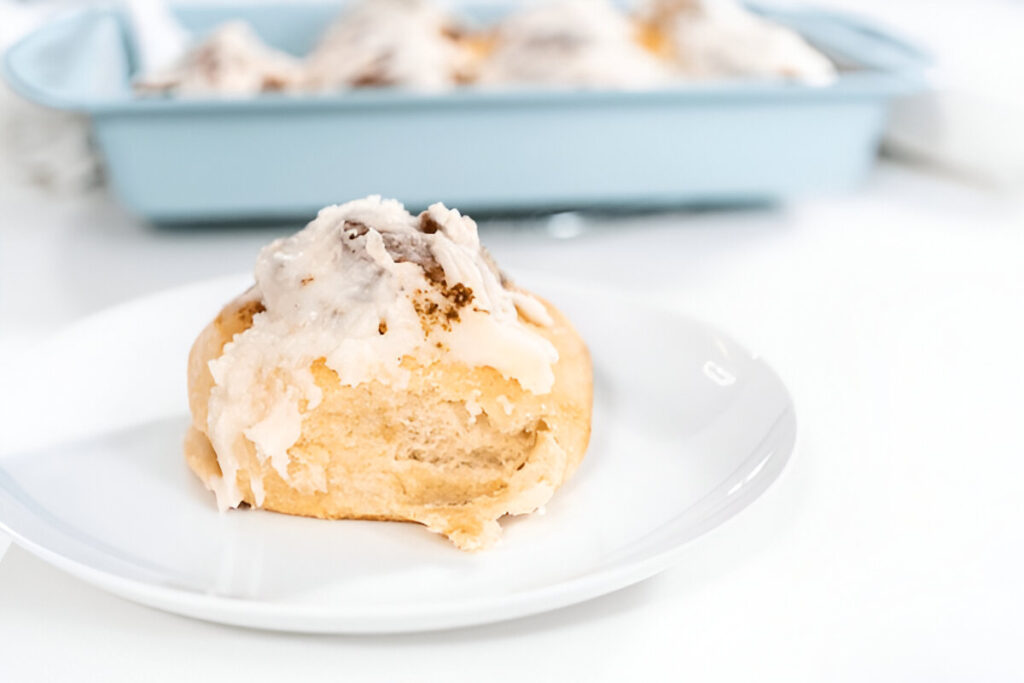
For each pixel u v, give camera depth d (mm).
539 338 401
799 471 416
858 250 582
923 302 530
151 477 397
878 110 593
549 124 569
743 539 389
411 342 391
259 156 561
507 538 380
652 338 446
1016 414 450
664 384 430
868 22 729
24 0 824
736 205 631
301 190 570
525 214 605
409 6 675
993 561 386
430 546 379
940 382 468
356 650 355
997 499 408
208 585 364
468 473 398
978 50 749
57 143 631
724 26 650
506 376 394
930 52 643
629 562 356
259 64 627
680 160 588
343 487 392
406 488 394
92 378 429
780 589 374
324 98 548
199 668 350
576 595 349
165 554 372
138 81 618
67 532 372
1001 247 588
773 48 623
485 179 578
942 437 436
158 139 554
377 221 403
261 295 406
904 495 408
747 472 389
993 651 360
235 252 572
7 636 355
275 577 367
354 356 388
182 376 435
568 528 382
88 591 367
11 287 536
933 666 356
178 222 591
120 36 707
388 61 613
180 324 454
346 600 361
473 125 564
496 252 576
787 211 626
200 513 387
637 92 564
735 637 361
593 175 584
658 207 621
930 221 616
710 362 432
